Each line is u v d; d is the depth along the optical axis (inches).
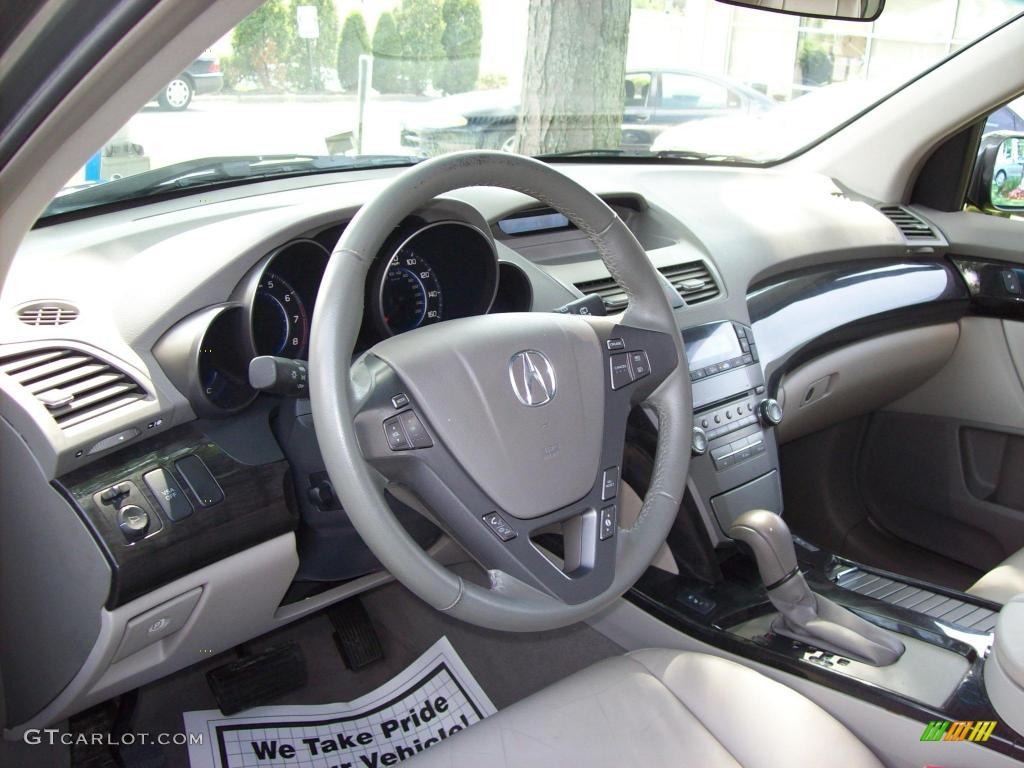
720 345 69.6
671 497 47.8
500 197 66.6
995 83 88.7
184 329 49.1
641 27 165.9
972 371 88.7
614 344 46.9
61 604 48.4
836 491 96.3
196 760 61.1
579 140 128.2
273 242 51.5
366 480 38.1
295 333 55.6
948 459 90.6
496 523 41.1
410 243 53.9
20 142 28.3
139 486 47.6
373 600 78.9
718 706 45.2
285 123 73.0
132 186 61.7
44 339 47.6
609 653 72.7
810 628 53.1
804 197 90.9
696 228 76.8
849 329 80.4
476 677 71.3
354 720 65.6
